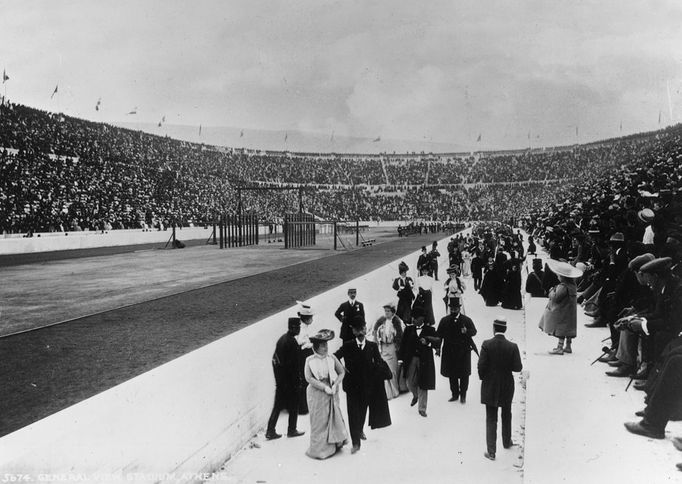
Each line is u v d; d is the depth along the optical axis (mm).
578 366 10125
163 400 7457
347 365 8789
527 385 8922
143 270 26531
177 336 11797
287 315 11938
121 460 6605
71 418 6258
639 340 8977
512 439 8836
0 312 15078
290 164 120625
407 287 15320
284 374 9406
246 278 23047
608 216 17031
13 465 5211
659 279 7996
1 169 43125
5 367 9297
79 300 17172
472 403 10898
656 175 24922
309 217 51688
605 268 14086
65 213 42938
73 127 64625
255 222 52188
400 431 9406
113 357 9961
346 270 26312
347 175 124188
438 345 10078
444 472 7656
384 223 103250
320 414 8461
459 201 114375
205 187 73750
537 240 47594
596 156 116688
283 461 8414
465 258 29469
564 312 11055
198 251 40250
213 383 8586
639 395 8312
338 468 8023
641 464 5988
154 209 55281
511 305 19609
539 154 127750
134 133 83312
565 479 5633
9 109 55688
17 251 36125
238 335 9875
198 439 8117
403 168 131000
